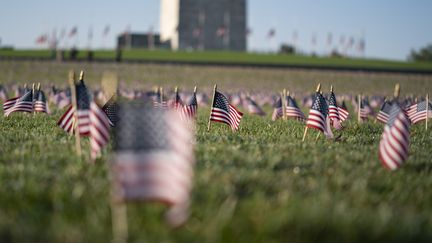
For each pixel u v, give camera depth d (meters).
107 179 10.54
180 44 170.00
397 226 8.00
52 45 127.56
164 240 7.29
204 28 171.62
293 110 26.14
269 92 71.75
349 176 11.60
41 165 11.75
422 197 10.16
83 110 14.16
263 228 7.68
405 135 12.82
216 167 11.73
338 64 143.38
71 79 13.88
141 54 149.38
